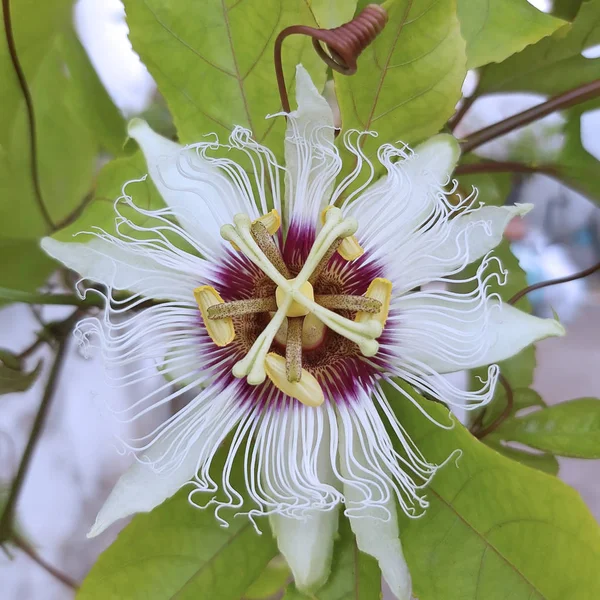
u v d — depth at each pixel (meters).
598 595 0.08
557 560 0.08
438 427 0.09
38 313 0.13
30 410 0.16
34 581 0.17
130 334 0.10
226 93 0.10
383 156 0.10
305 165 0.10
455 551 0.09
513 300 0.13
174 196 0.10
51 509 0.17
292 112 0.10
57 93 0.13
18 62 0.11
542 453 0.13
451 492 0.09
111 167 0.10
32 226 0.13
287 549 0.09
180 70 0.10
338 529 0.10
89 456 0.17
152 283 0.10
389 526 0.09
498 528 0.09
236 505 0.09
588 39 0.12
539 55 0.13
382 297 0.10
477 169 0.14
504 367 0.13
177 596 0.10
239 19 0.10
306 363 0.11
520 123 0.13
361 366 0.10
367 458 0.09
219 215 0.10
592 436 0.12
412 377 0.10
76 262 0.10
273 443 0.10
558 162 0.14
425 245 0.10
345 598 0.10
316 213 0.10
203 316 0.10
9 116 0.12
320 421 0.10
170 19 0.10
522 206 0.10
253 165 0.10
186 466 0.09
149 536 0.10
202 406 0.10
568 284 0.18
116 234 0.10
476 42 0.11
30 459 0.14
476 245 0.10
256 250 0.10
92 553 0.18
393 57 0.10
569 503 0.08
